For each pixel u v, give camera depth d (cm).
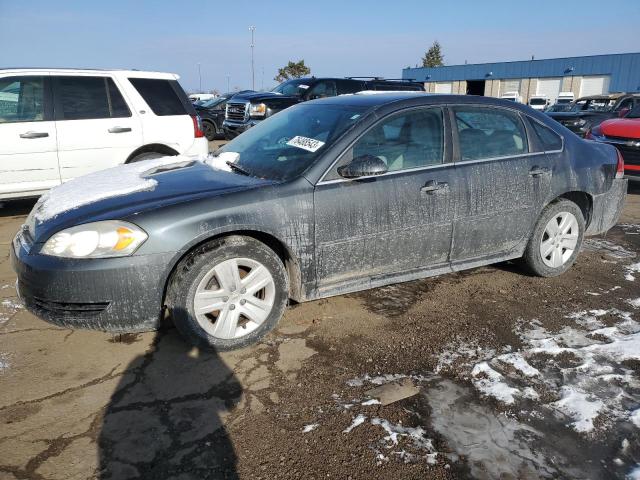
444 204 366
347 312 374
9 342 324
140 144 653
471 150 385
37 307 286
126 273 276
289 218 312
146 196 305
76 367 297
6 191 585
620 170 473
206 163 386
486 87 4938
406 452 234
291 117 409
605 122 882
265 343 327
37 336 333
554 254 442
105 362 303
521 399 275
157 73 677
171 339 329
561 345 333
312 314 369
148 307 284
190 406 264
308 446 237
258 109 1257
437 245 374
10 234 565
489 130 398
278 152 361
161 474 219
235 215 297
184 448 234
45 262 276
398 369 302
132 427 247
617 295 416
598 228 473
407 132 362
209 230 290
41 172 599
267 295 320
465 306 389
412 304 390
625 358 318
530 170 407
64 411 258
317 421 254
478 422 256
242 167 360
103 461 225
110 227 277
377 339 336
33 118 592
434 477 221
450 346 329
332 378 290
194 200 296
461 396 277
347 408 264
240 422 252
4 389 275
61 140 603
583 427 254
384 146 350
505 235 407
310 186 320
